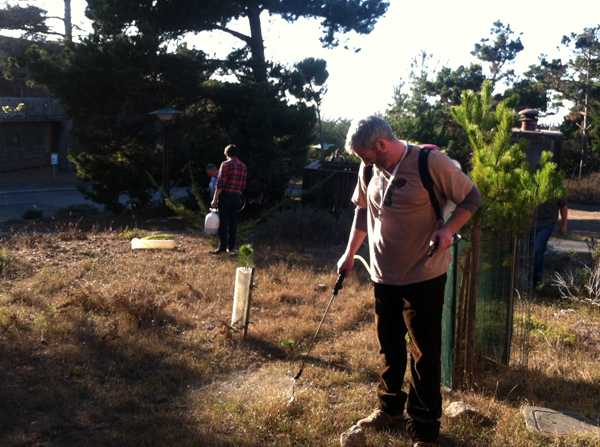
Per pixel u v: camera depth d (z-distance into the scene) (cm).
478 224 475
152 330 611
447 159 363
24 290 751
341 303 739
